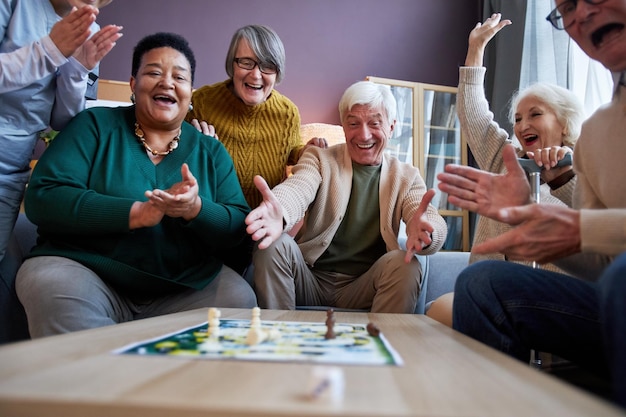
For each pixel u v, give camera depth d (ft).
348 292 5.43
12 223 4.82
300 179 5.42
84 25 4.40
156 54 4.75
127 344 2.16
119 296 4.41
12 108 4.68
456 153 12.37
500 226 5.25
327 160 5.81
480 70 6.03
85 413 1.31
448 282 6.81
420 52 13.46
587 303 2.77
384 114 5.68
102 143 4.64
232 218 4.69
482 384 1.59
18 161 4.86
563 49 9.69
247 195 6.31
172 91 4.75
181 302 4.56
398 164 5.86
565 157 4.68
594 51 3.17
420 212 4.59
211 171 5.05
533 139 5.61
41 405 1.32
